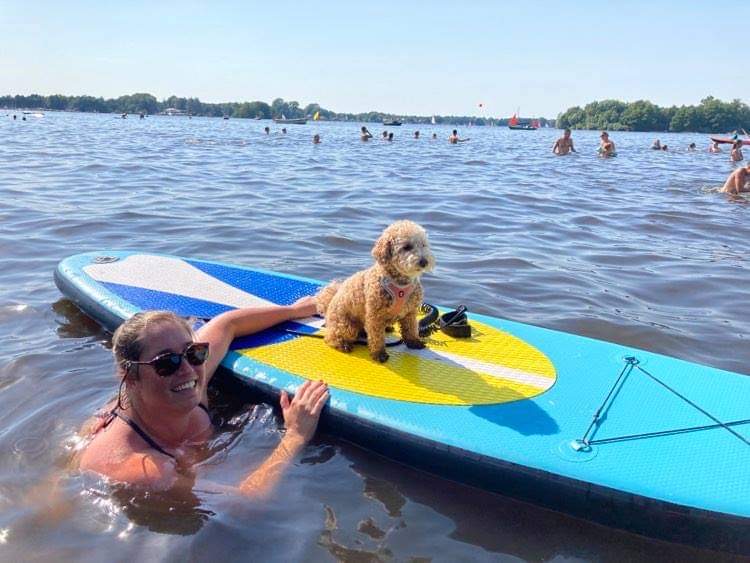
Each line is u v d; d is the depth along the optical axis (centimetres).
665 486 112
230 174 579
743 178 536
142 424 128
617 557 108
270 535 108
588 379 150
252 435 140
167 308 184
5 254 269
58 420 141
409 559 104
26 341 183
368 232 338
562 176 672
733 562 108
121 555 102
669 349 194
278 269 263
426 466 128
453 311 179
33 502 113
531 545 110
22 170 540
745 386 146
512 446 123
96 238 302
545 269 277
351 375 150
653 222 393
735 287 255
